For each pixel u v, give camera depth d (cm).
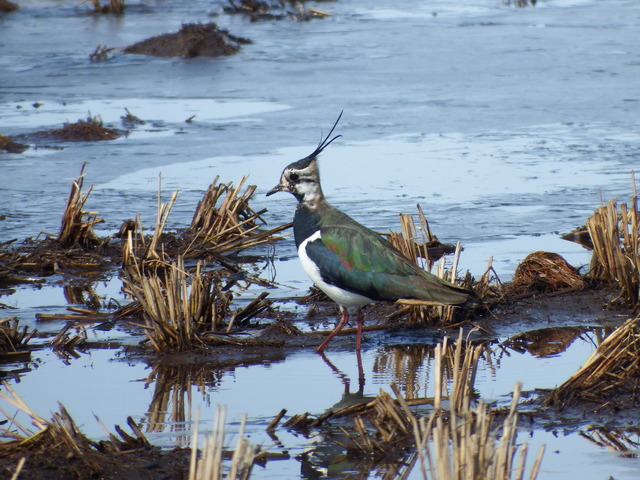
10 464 806
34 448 840
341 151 2100
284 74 2970
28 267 1475
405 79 2867
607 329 1213
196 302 1192
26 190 1839
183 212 1705
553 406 956
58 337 1166
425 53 3266
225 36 3419
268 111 2491
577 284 1323
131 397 1010
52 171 1969
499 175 1909
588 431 902
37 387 1038
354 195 1791
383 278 1087
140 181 1892
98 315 1260
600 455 852
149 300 1145
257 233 1603
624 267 1269
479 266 1422
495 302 1277
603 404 947
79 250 1520
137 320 1245
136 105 2575
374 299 1101
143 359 1123
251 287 1391
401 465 850
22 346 1158
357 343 1141
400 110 2478
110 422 945
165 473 813
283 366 1104
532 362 1106
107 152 2111
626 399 953
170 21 3981
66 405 987
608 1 4416
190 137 2228
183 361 1116
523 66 3027
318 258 1117
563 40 3453
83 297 1345
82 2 4262
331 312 1280
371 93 2684
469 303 1091
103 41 3516
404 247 1327
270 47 3403
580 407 948
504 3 4378
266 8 4166
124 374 1077
